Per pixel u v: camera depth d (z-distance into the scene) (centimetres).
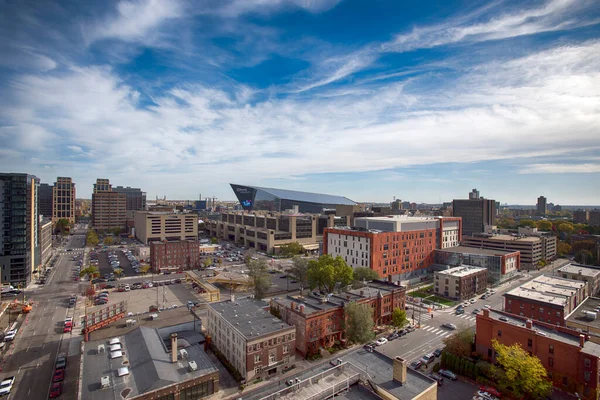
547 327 7188
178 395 5716
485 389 6625
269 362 7250
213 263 19200
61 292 13438
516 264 16600
